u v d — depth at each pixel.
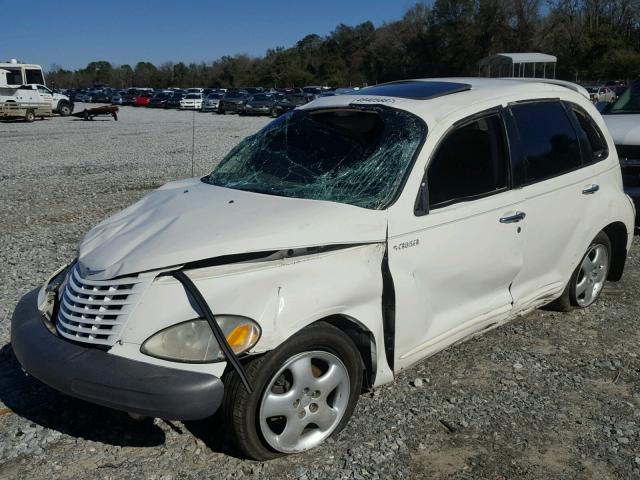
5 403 4.02
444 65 74.06
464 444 3.59
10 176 14.48
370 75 84.69
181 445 3.56
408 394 4.11
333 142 4.23
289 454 3.43
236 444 3.27
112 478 3.28
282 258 3.33
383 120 4.11
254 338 3.11
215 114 48.81
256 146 4.63
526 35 71.38
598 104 9.56
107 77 131.75
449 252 3.94
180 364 3.05
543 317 5.41
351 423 3.75
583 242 5.10
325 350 3.39
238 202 3.82
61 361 3.18
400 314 3.70
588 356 4.70
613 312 5.52
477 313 4.25
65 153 19.72
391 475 3.31
